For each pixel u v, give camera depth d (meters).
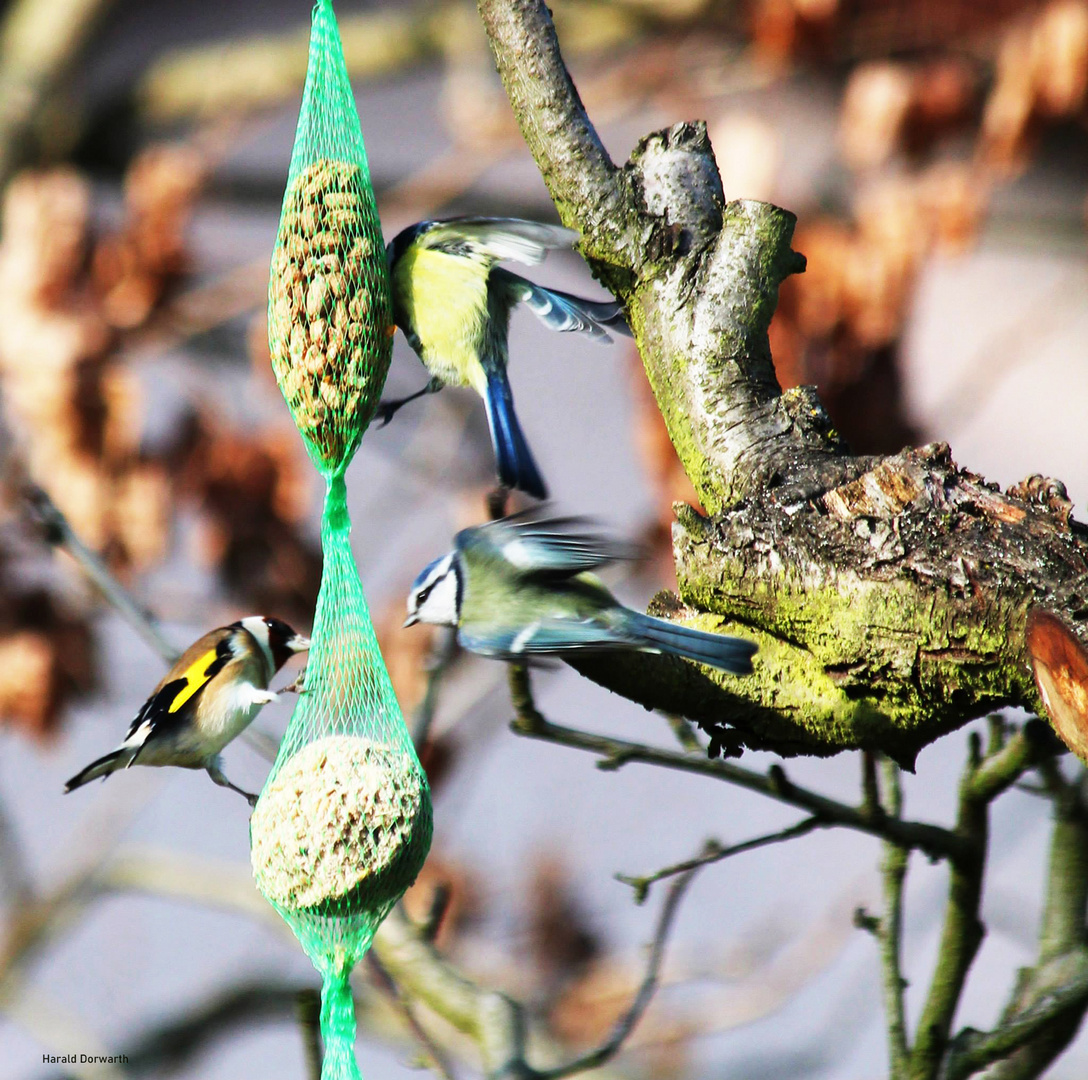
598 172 6.38
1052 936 6.85
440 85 16.55
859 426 12.45
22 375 12.52
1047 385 17.52
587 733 6.59
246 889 13.12
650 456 12.22
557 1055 12.04
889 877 6.84
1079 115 13.38
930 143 13.41
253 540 12.70
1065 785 6.93
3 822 13.30
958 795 6.68
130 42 16.30
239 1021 13.00
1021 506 5.18
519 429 6.77
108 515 12.42
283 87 15.55
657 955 7.30
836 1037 12.52
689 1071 12.45
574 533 6.02
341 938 6.34
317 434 6.43
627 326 7.01
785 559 5.33
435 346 6.94
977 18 13.52
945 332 17.06
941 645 5.04
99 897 13.27
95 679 12.74
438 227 6.95
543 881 12.85
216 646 6.75
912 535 5.16
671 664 5.51
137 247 13.17
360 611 6.62
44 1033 12.80
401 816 6.27
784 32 13.54
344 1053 6.30
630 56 14.69
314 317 6.30
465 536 5.98
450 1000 7.53
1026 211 15.45
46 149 15.55
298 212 6.36
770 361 6.07
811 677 5.38
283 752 6.60
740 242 6.18
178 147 14.39
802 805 6.56
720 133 12.82
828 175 13.79
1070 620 4.81
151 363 13.20
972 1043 6.52
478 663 12.18
